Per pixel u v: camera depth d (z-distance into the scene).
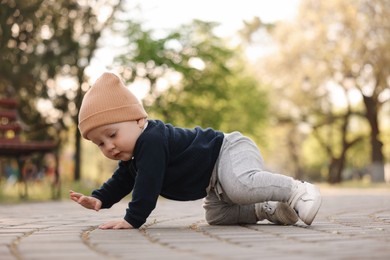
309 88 35.03
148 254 2.91
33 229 4.20
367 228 4.18
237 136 4.47
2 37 15.97
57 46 16.84
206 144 4.36
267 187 4.27
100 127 4.17
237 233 3.85
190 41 19.42
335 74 33.16
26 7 15.98
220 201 4.53
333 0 31.62
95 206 4.43
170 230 4.08
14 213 6.46
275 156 59.53
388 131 46.03
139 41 18.27
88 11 17.11
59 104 17.42
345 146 37.50
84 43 17.30
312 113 37.00
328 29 32.31
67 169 26.02
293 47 33.53
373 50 31.02
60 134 18.09
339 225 4.42
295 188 4.29
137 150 4.22
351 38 31.42
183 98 20.42
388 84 32.03
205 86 20.14
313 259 2.74
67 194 12.68
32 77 16.58
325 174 62.50
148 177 4.16
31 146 10.59
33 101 17.45
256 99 31.92
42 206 8.44
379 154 34.94
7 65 16.05
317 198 4.24
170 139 4.28
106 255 2.88
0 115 10.84
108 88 4.20
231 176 4.30
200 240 3.47
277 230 4.05
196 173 4.35
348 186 28.48
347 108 36.12
